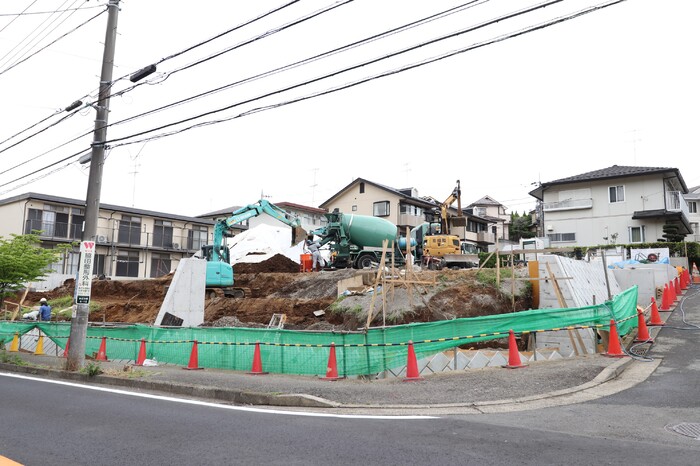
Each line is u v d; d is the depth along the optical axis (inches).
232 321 658.8
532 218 2544.3
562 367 370.6
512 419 249.6
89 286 462.9
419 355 390.9
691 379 334.0
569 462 180.9
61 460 189.3
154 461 186.5
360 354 383.2
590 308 441.1
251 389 327.9
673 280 834.8
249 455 192.1
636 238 1515.7
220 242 937.5
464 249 1230.9
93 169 476.7
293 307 767.1
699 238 1932.8
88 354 580.1
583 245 1590.8
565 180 1638.8
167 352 494.3
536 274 615.5
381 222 1061.1
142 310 881.5
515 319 418.3
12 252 708.0
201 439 216.8
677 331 508.4
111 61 491.2
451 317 580.1
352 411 275.1
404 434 221.3
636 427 231.3
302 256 1102.4
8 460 189.6
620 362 379.9
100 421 254.4
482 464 178.9
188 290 652.7
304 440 213.2
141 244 1579.7
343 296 704.4
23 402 311.6
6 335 659.4
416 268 910.4
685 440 210.1
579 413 259.6
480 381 340.2
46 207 1378.0
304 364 402.0
